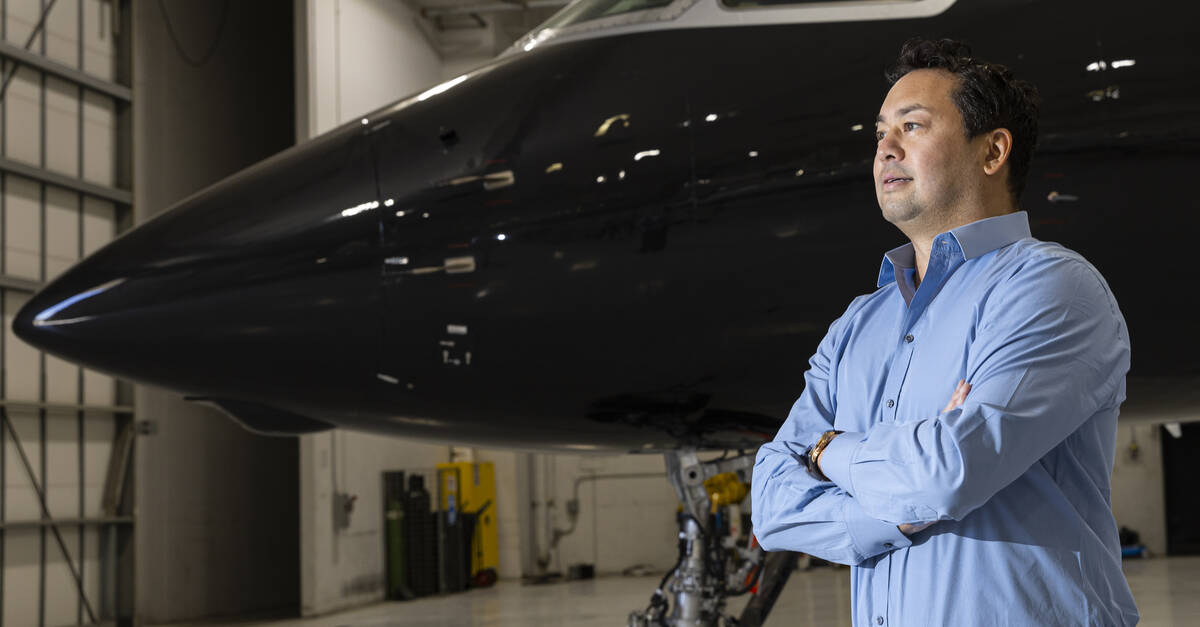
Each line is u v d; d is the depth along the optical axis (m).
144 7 10.86
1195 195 2.85
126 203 10.23
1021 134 1.62
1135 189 2.85
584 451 3.53
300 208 3.13
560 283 2.99
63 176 9.45
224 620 10.93
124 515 10.01
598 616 9.93
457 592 13.39
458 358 3.04
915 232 1.66
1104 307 1.47
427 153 3.15
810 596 10.91
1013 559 1.39
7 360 8.95
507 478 15.27
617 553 15.50
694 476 3.59
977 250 1.58
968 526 1.42
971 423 1.36
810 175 2.94
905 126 1.63
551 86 3.20
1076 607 1.37
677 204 2.97
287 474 13.23
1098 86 2.90
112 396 10.12
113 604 9.79
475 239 3.03
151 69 10.91
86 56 10.00
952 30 3.04
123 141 10.31
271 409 3.26
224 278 3.09
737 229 2.95
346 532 11.55
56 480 9.35
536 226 3.01
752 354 2.98
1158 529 15.35
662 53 3.18
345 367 3.08
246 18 12.97
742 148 2.98
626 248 2.98
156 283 3.12
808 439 1.79
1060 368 1.40
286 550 13.05
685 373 3.02
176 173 11.22
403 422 3.27
